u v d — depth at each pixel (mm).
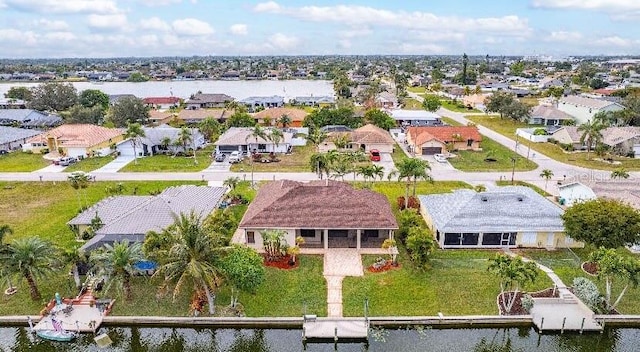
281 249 48656
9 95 183000
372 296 42688
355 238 54281
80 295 42969
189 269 35844
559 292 42969
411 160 62312
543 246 52031
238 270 38281
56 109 163375
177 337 39750
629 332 39281
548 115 133500
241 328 39656
